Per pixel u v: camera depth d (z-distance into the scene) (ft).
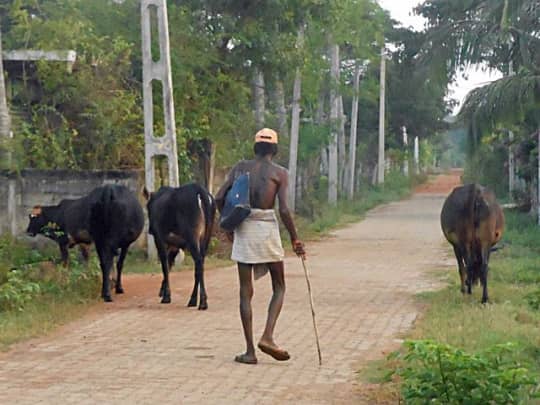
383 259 71.46
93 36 72.43
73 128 70.69
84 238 51.01
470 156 80.12
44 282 48.65
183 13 75.92
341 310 45.09
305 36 86.79
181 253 63.41
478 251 47.52
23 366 32.55
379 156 186.29
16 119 66.85
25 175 64.54
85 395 28.53
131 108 72.38
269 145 33.30
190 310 45.01
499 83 73.92
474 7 81.05
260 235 32.65
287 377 30.99
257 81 88.53
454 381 25.62
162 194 47.62
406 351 33.86
